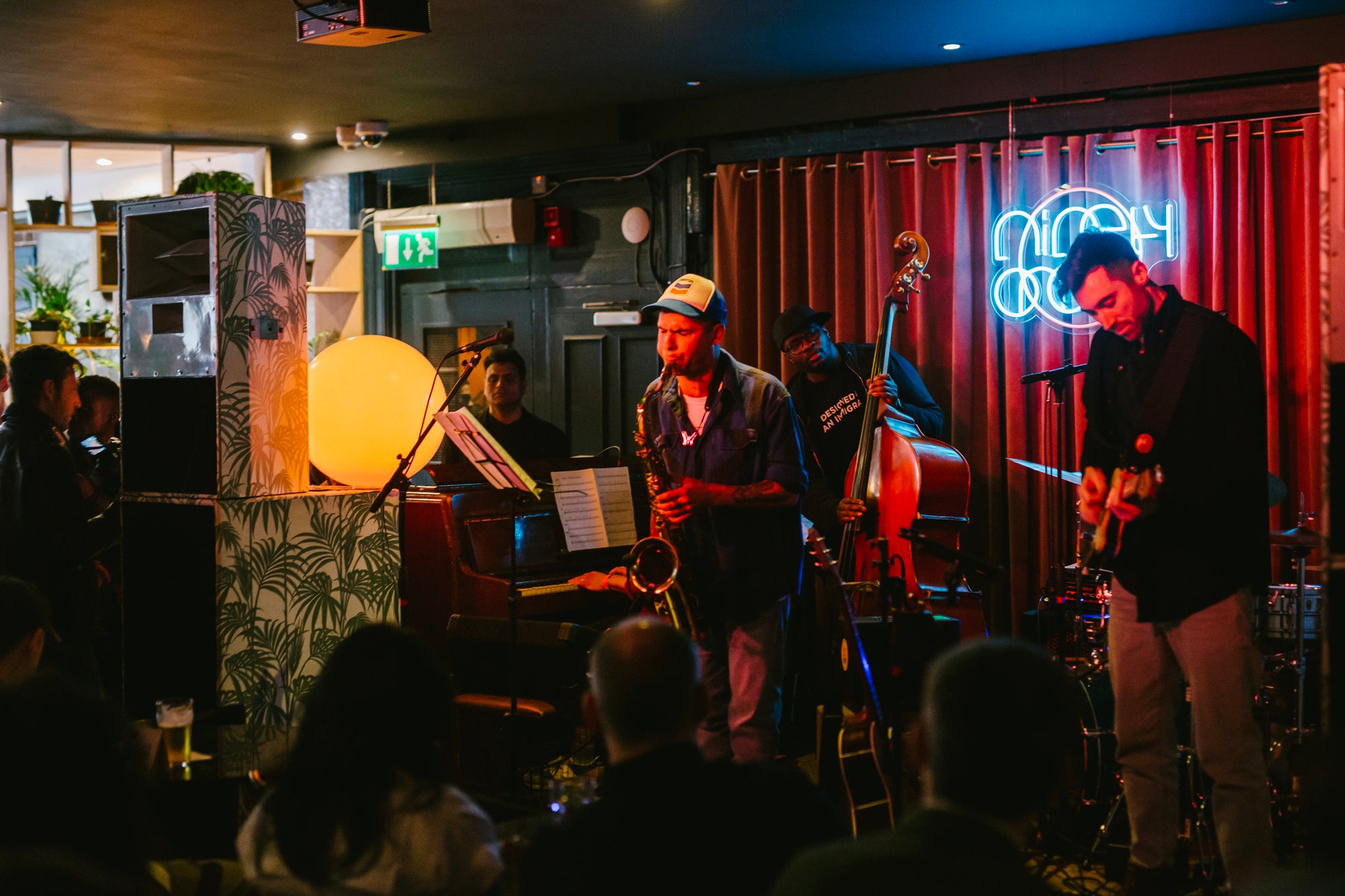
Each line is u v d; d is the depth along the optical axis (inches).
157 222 146.8
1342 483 77.4
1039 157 207.3
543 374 259.9
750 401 127.6
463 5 174.7
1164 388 106.2
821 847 51.3
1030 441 207.5
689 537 129.0
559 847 61.2
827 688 173.2
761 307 229.6
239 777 98.0
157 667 145.3
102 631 150.7
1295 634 153.5
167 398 144.5
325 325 277.9
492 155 256.7
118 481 183.0
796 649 181.8
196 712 127.8
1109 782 138.7
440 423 134.2
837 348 189.0
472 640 152.3
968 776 52.3
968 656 54.2
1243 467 103.5
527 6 175.3
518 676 159.3
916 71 214.5
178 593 143.6
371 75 215.6
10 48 195.3
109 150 279.0
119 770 50.8
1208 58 192.4
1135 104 199.5
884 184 217.0
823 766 134.0
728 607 127.3
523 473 132.6
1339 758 48.6
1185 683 137.7
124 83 220.5
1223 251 192.5
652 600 130.5
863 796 112.7
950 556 122.2
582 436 256.5
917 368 215.6
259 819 68.0
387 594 157.2
